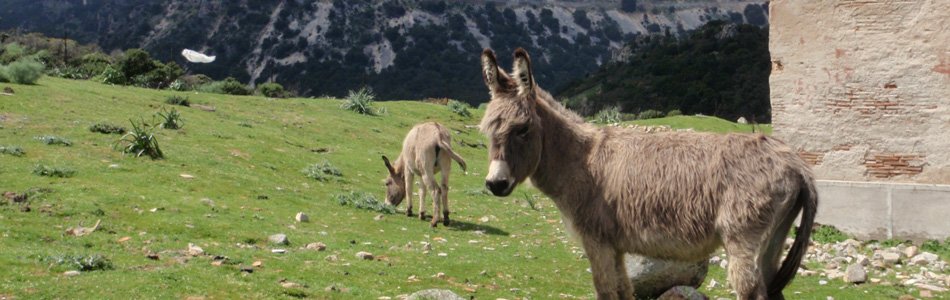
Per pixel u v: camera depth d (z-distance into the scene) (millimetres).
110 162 12219
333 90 142750
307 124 23203
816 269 8516
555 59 178000
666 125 33000
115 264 6480
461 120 31094
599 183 4500
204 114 21547
